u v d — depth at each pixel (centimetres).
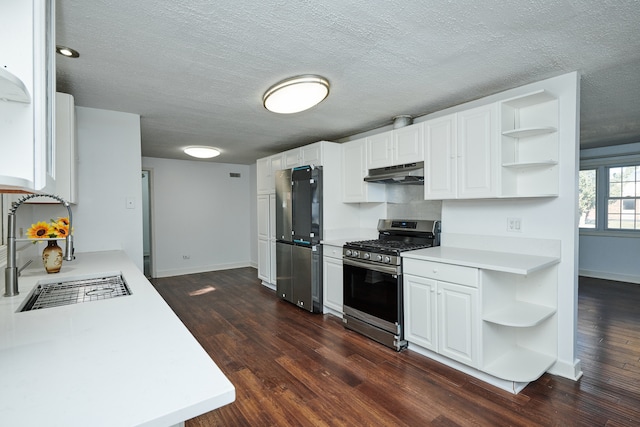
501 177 240
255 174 681
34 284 177
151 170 588
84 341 100
